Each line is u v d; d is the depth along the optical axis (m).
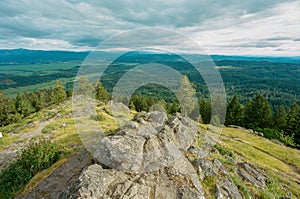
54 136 18.16
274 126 39.34
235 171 10.27
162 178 7.07
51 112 28.39
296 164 20.58
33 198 8.39
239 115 39.72
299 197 11.42
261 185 9.95
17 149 17.34
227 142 21.23
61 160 11.19
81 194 5.94
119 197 6.06
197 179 7.69
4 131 22.92
